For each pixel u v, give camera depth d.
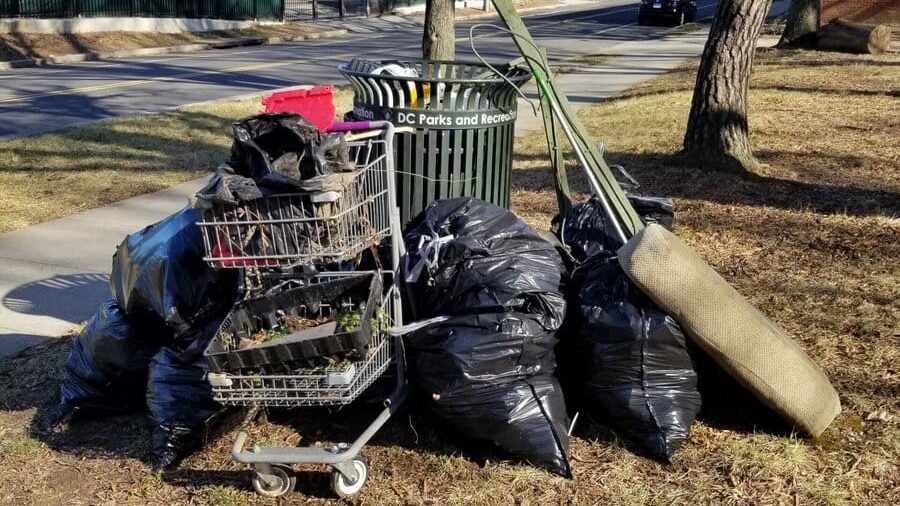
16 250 6.14
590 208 4.58
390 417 3.54
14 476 3.41
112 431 3.76
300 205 3.02
